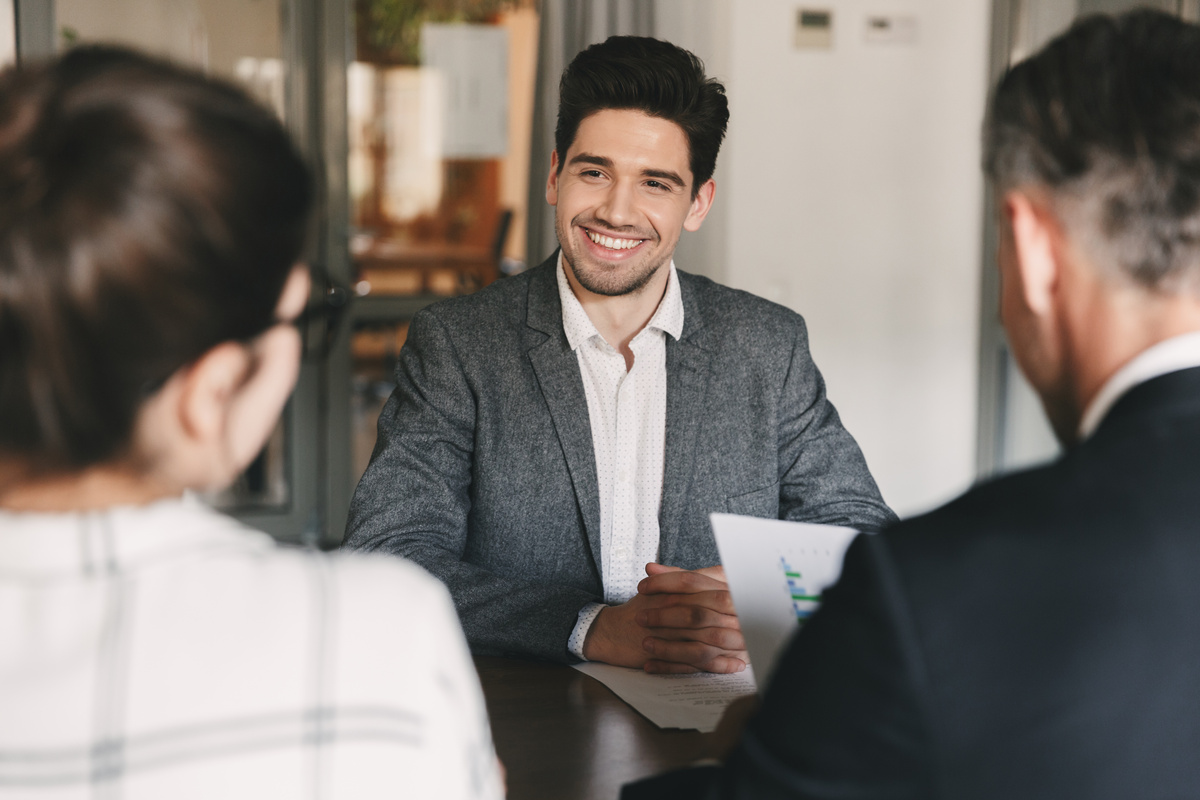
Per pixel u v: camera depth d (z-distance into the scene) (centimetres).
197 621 51
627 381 154
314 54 380
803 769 57
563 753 100
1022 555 56
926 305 409
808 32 387
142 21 352
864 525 154
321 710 51
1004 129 67
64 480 51
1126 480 59
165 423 52
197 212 48
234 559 54
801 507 159
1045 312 68
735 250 391
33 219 46
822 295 401
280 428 387
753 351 161
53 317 46
